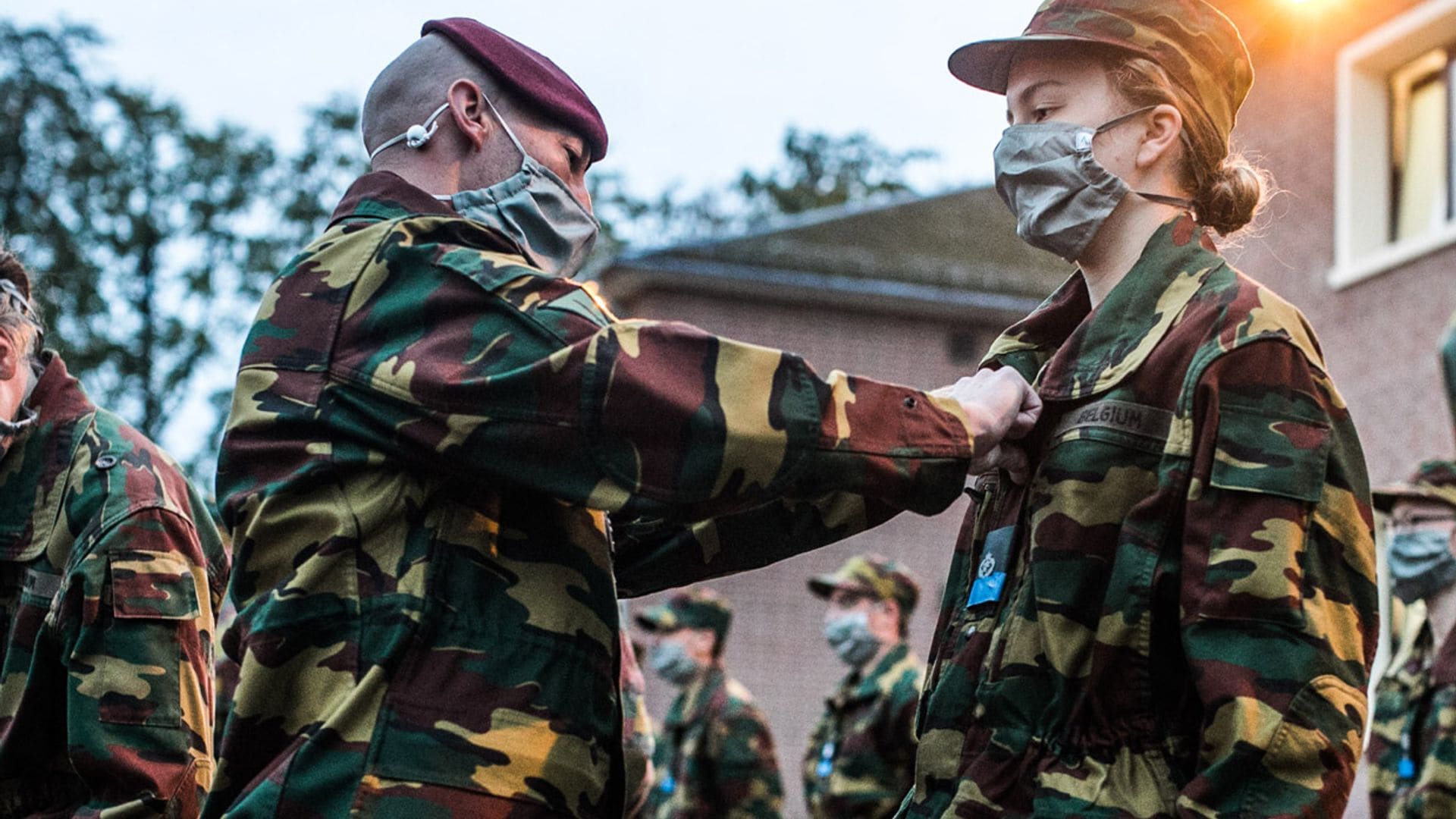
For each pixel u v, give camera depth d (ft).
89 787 12.74
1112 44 9.75
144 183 89.10
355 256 9.90
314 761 8.98
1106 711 8.96
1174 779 8.82
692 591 34.01
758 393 9.14
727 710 31.19
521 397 9.12
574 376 9.07
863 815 27.81
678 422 9.04
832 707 29.71
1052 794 8.89
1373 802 21.45
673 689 68.33
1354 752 8.52
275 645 9.29
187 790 12.85
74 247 85.51
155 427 86.22
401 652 9.11
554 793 9.19
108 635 12.80
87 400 13.82
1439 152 44.09
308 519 9.50
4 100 85.71
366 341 9.65
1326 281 46.11
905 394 9.41
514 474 9.17
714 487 9.05
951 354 76.38
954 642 9.95
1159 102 9.77
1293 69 47.70
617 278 73.82
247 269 89.92
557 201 10.60
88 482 13.23
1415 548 21.50
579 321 9.37
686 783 31.22
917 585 30.63
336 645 9.24
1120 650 8.96
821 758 29.04
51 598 13.10
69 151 86.94
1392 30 44.24
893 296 75.00
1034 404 9.60
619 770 9.68
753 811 30.58
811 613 72.38
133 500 13.16
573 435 9.06
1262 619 8.57
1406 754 20.63
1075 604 9.12
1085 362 9.59
